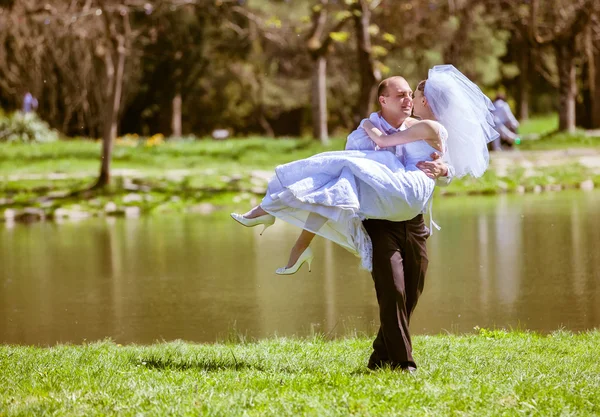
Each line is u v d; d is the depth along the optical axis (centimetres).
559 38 5244
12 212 3472
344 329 1500
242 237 2738
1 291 1941
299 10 5775
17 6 4488
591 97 6088
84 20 4575
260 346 1234
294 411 805
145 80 7212
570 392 873
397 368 966
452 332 1449
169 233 2883
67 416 809
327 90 8088
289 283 1950
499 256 2191
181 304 1752
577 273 1938
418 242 978
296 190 927
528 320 1525
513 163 4219
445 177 994
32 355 1145
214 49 7138
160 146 5044
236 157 4662
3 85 5947
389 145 965
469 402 829
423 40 6031
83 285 1984
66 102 5947
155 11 4941
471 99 1016
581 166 4181
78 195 3681
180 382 930
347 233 944
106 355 1134
